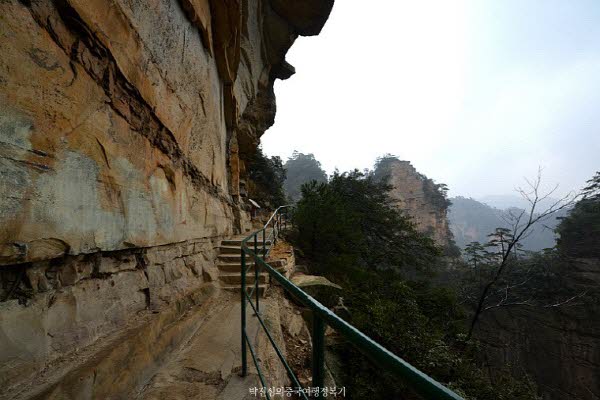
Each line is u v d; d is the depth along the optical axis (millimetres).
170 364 2727
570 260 27016
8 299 1506
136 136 2936
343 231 10758
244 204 12766
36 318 1649
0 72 1410
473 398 6250
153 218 3260
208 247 5945
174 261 4043
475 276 22906
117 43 2518
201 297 4449
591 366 22297
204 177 5906
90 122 2164
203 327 3688
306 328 5262
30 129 1588
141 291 3023
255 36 13953
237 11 6391
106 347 2150
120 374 2068
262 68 16297
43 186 1667
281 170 29625
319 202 11336
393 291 10047
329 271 10297
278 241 9633
